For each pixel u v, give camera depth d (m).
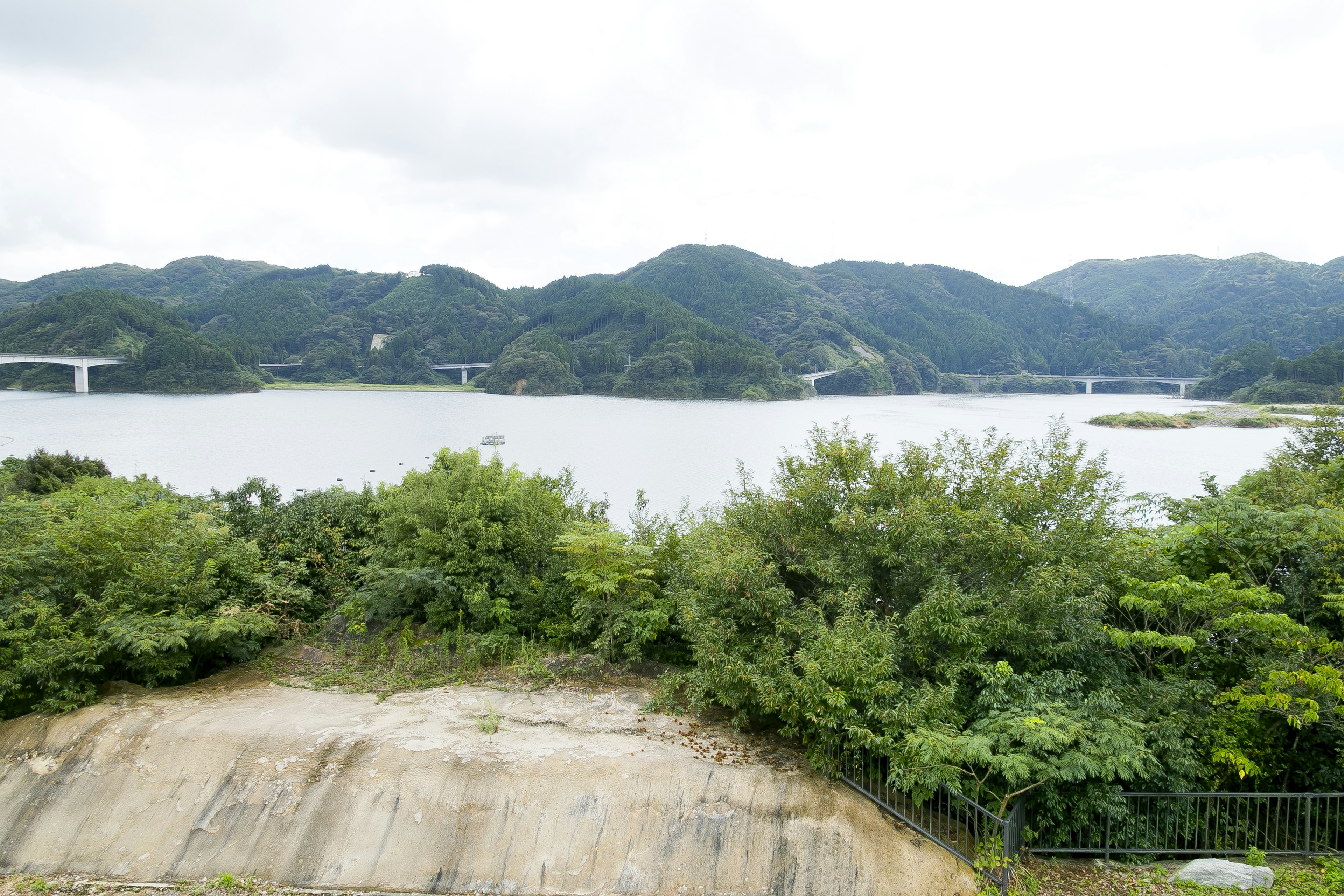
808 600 11.43
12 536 13.04
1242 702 9.48
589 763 10.41
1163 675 11.14
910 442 13.72
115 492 19.80
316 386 195.38
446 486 16.14
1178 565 12.15
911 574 11.22
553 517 16.27
